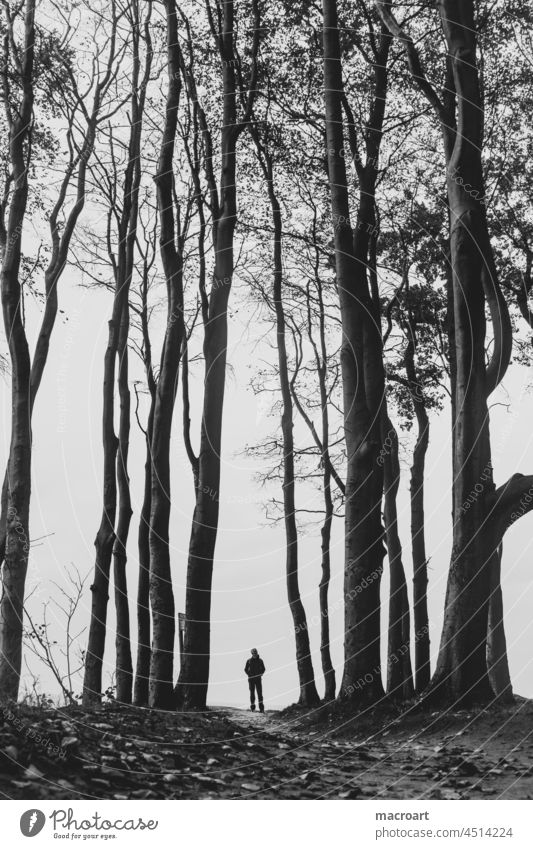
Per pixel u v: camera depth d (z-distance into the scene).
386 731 14.14
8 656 15.01
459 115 15.86
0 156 21.31
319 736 14.76
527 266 23.59
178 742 9.44
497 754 10.81
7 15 19.12
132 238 22.97
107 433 21.56
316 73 23.31
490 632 19.20
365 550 16.59
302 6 22.64
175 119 19.89
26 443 16.28
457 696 14.30
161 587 18.23
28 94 18.36
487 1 22.23
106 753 7.71
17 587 15.46
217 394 19.09
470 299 15.39
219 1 22.41
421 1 21.31
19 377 16.61
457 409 15.30
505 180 23.70
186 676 17.88
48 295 20.41
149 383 24.38
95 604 20.53
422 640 24.83
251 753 9.84
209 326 19.45
